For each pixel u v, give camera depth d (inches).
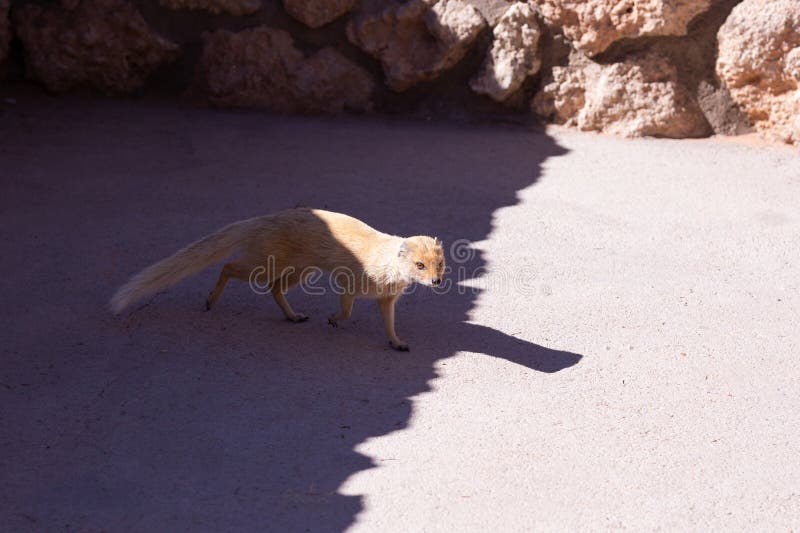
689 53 433.1
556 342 244.5
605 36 435.8
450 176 382.6
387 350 237.9
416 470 181.2
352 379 220.5
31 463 179.5
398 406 207.8
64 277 272.8
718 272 291.1
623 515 168.2
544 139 436.1
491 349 239.5
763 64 413.4
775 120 423.5
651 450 191.3
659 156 410.0
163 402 204.7
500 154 413.7
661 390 218.8
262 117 465.7
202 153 405.7
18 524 159.6
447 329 251.8
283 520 163.8
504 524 164.6
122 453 183.9
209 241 238.8
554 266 294.8
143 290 233.9
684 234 323.3
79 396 206.1
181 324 245.6
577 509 169.8
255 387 213.8
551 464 184.9
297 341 240.7
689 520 167.3
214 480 175.5
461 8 447.5
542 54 451.8
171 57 483.2
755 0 413.7
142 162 391.2
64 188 354.9
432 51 458.6
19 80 484.7
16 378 213.5
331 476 178.5
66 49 475.2
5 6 470.6
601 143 429.1
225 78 475.2
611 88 435.8
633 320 257.6
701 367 231.0
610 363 232.5
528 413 205.8
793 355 237.5
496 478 179.2
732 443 195.0
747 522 167.2
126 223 319.6
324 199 350.9
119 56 479.2
